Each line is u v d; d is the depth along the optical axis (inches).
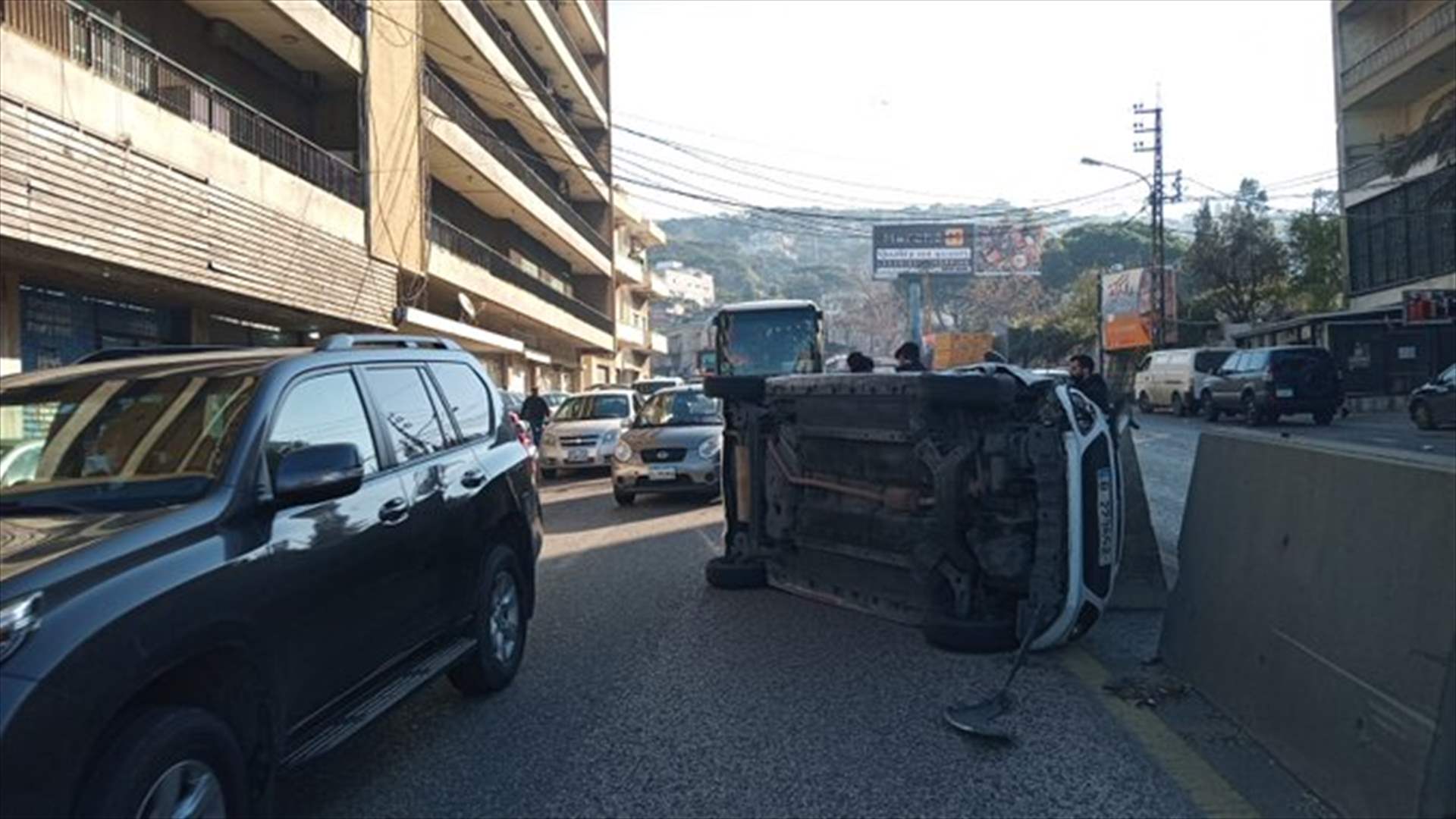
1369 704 156.7
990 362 293.7
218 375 174.4
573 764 193.8
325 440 179.2
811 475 309.7
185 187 619.8
